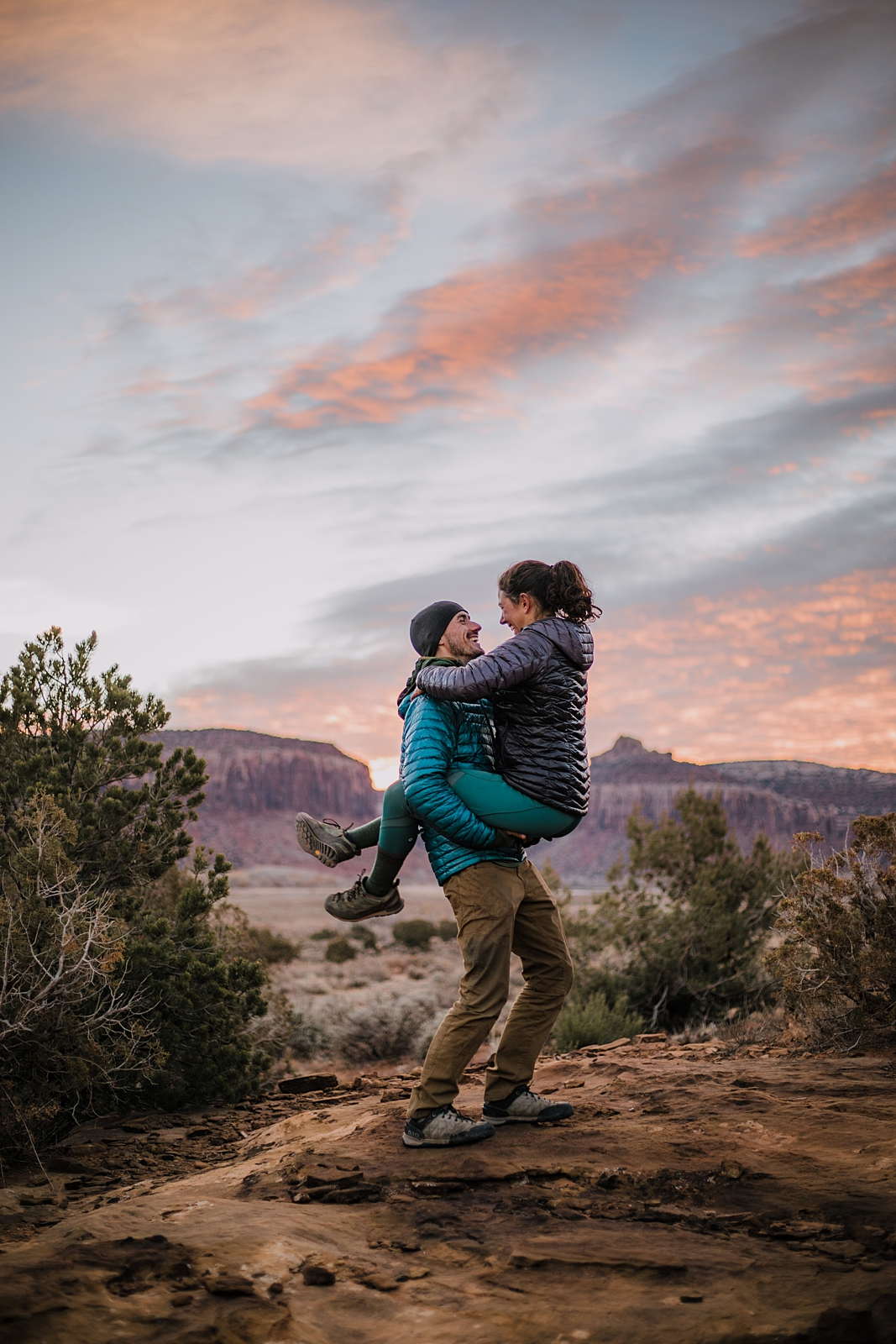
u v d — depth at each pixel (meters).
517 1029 4.10
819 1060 5.33
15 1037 5.55
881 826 6.52
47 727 8.55
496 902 3.81
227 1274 2.47
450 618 4.04
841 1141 3.63
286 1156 3.91
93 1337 2.12
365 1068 12.88
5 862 6.70
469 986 3.80
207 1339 2.14
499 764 3.87
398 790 4.05
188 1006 7.20
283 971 28.69
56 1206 4.00
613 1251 2.67
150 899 9.38
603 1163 3.45
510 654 3.66
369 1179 3.42
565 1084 5.11
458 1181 3.33
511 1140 3.77
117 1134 6.09
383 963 33.84
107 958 5.89
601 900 13.49
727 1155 3.52
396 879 4.20
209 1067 7.07
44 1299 2.27
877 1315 2.16
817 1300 2.28
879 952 5.96
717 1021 12.00
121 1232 2.86
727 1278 2.47
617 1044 7.47
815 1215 2.94
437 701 3.82
